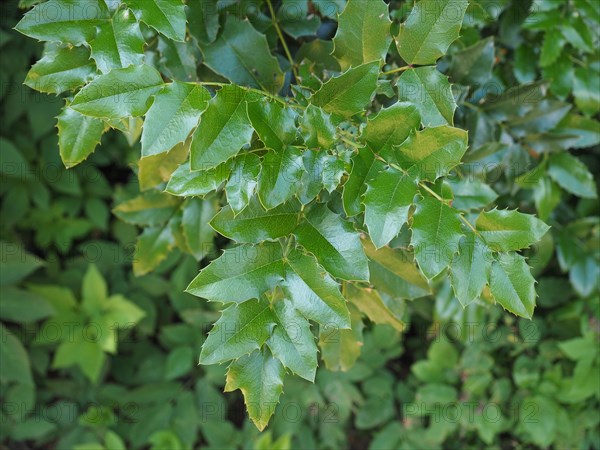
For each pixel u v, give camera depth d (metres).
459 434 0.81
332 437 0.78
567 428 0.74
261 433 0.77
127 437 0.83
